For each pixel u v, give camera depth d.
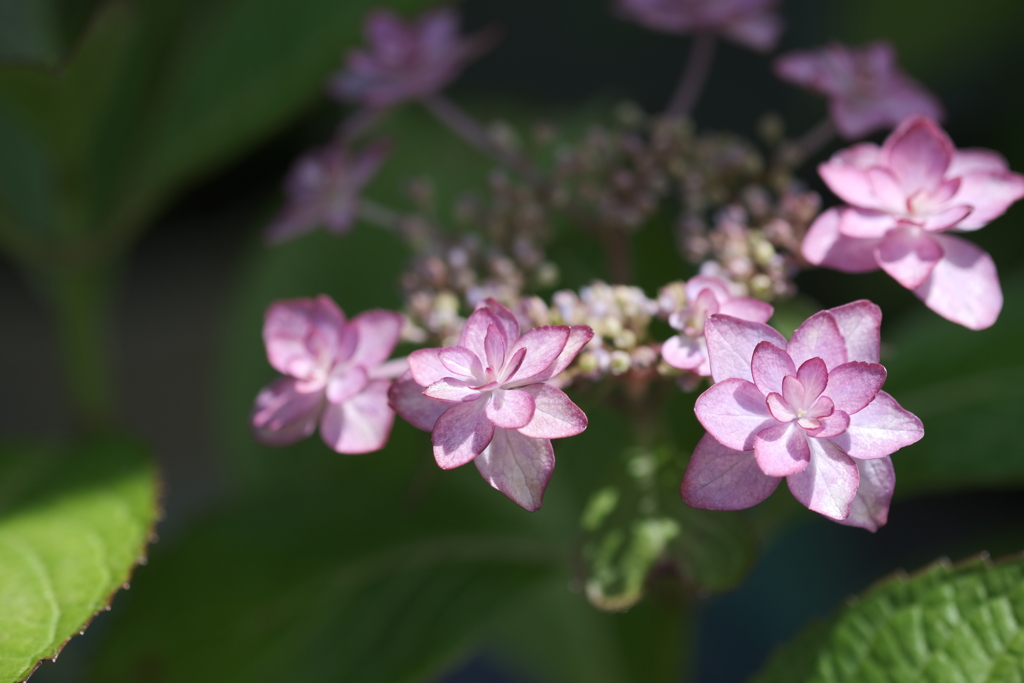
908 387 0.62
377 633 0.61
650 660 0.61
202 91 0.65
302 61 0.64
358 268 0.72
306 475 0.66
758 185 0.61
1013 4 0.83
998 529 0.93
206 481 1.04
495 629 0.71
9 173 0.66
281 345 0.54
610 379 0.55
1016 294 0.63
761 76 1.03
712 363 0.51
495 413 0.51
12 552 0.56
